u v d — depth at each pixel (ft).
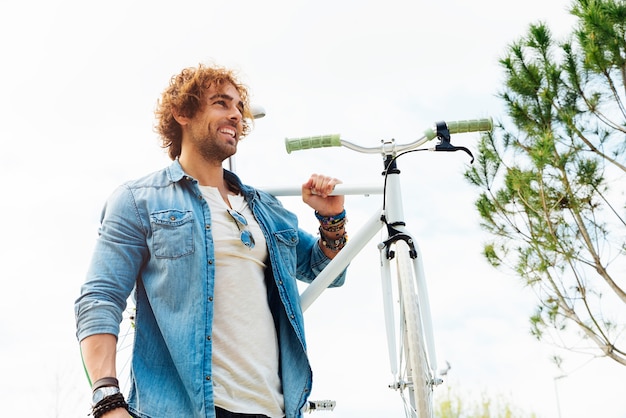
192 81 6.29
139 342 5.39
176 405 5.11
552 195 21.27
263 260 6.04
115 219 5.63
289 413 5.50
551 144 20.21
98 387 4.89
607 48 20.70
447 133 7.10
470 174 22.09
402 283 6.26
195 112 6.27
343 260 7.06
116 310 5.25
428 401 5.80
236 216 5.91
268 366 5.57
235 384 5.32
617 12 20.31
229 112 6.31
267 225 6.23
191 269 5.47
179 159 6.39
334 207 7.13
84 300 5.21
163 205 5.73
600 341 21.29
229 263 5.72
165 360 5.33
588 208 21.24
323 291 7.11
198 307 5.35
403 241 6.63
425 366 6.02
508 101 21.94
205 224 5.73
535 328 21.90
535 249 20.98
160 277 5.47
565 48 21.83
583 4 20.71
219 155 6.24
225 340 5.45
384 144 7.23
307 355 5.75
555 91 21.62
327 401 6.77
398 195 6.93
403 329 6.53
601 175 20.75
